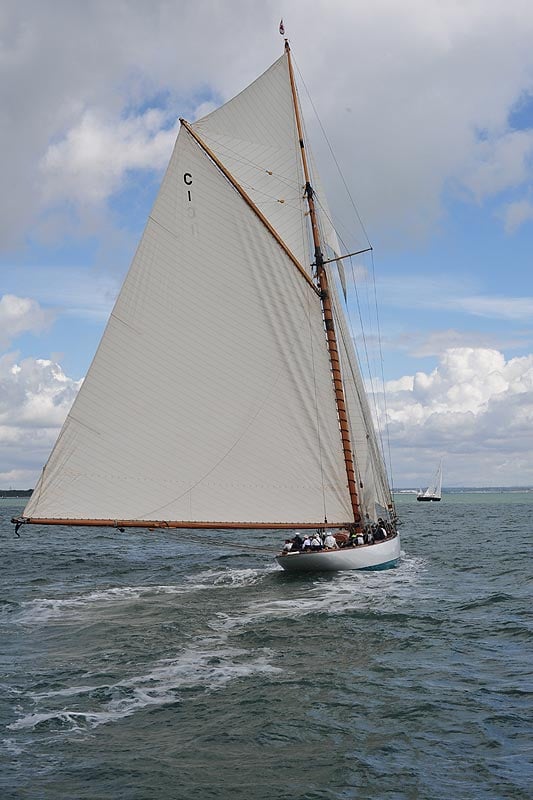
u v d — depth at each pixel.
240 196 42.88
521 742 17.53
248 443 41.78
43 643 27.11
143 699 20.58
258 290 42.81
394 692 21.11
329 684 21.83
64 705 20.09
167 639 27.34
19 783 15.53
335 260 45.50
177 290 41.22
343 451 43.81
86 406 39.34
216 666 23.75
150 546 72.38
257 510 41.59
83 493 39.19
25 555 61.66
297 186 45.28
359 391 46.22
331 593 36.81
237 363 41.94
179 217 41.66
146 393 40.41
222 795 15.16
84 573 48.41
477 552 59.97
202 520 40.69
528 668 23.33
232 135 43.34
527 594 36.56
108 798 14.95
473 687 21.48
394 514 50.84
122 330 39.97
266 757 16.86
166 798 14.99
